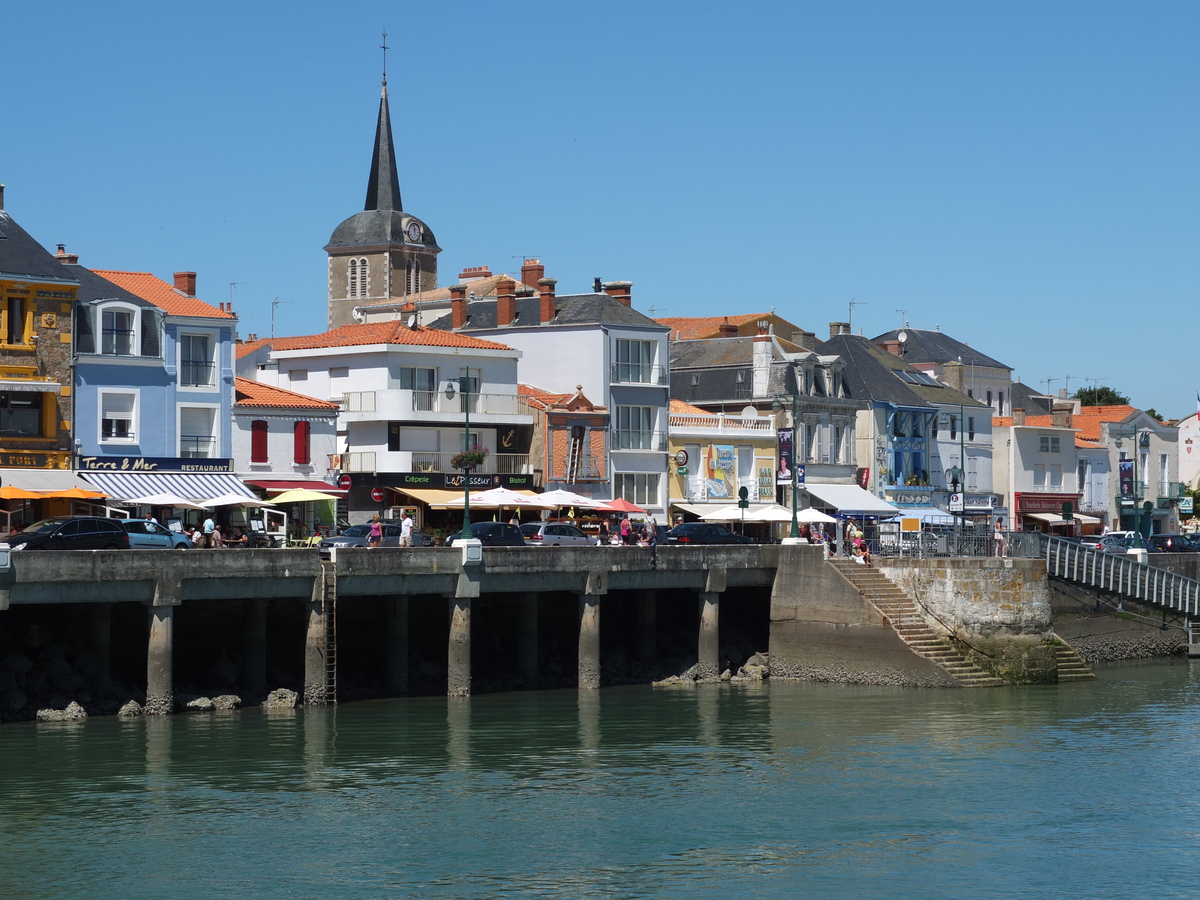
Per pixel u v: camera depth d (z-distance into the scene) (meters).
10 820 41.56
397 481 85.44
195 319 77.56
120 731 52.88
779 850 39.81
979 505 117.69
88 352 74.19
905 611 69.19
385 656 65.00
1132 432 134.38
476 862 38.44
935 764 49.91
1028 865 38.78
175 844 39.66
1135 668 77.81
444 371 89.06
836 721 57.88
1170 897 36.50
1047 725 57.31
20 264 71.88
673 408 101.44
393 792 45.22
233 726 54.44
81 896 35.81
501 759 50.03
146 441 75.81
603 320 95.19
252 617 59.59
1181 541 106.56
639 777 47.62
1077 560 81.19
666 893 36.38
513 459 90.12
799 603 70.50
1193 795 45.81
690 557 68.69
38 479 70.88
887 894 36.53
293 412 80.69
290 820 41.94
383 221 186.38
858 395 109.81
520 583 63.69
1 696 54.84
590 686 65.62
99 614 57.16
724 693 65.38
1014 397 139.62
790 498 100.75
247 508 76.50
